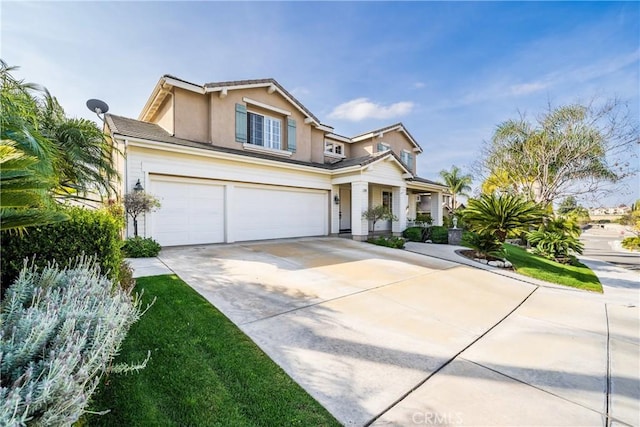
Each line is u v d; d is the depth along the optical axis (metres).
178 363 2.93
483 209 10.21
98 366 1.89
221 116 11.98
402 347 3.76
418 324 4.54
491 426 2.45
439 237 15.16
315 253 9.52
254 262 7.76
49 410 1.50
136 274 5.86
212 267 6.96
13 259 3.06
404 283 6.70
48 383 1.48
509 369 3.39
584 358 3.76
